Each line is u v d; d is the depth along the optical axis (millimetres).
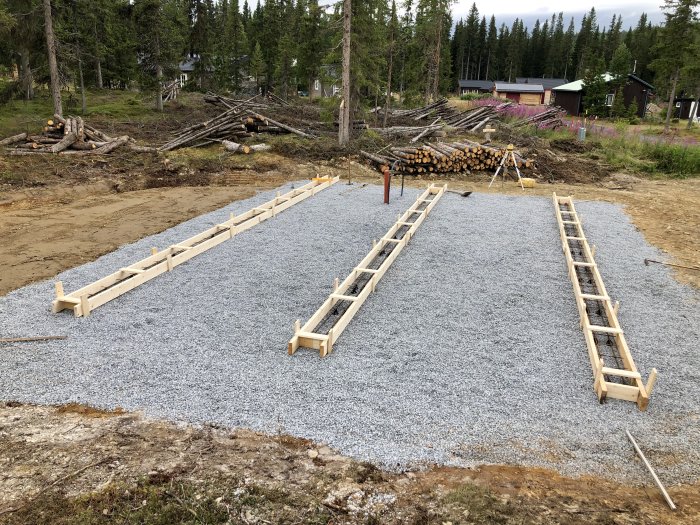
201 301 6812
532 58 82188
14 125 19328
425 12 31203
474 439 4207
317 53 32188
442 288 7375
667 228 10898
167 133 20094
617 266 8461
